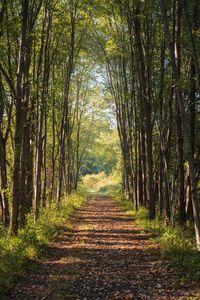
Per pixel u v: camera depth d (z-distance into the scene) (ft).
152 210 73.46
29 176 74.95
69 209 100.27
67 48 90.07
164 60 67.21
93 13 86.48
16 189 49.96
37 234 53.78
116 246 52.70
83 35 100.37
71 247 52.24
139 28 69.36
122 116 126.62
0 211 77.00
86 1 79.41
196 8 53.31
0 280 32.19
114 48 96.17
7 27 47.21
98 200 166.20
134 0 67.72
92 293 31.48
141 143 87.66
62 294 30.81
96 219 87.40
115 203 143.33
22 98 55.06
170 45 43.65
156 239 54.44
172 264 39.06
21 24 49.96
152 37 69.46
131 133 107.45
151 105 71.00
